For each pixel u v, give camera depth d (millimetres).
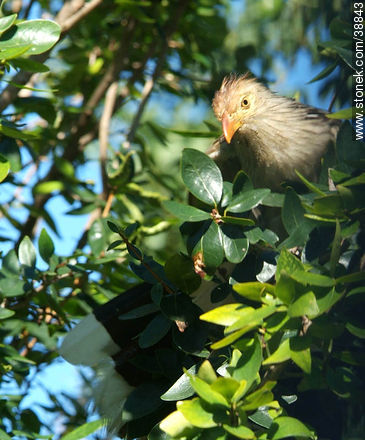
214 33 9398
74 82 9211
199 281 4383
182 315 4363
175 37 9680
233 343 3896
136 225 4555
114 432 5039
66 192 8312
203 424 3494
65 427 6504
